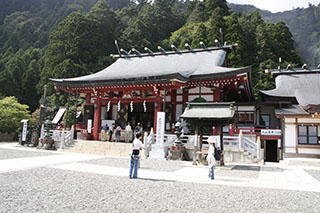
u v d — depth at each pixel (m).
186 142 18.62
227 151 16.28
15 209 5.07
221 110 12.87
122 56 30.62
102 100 23.31
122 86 21.34
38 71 60.62
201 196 6.71
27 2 117.75
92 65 50.44
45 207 5.29
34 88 59.12
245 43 50.16
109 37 58.25
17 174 8.89
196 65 23.83
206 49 27.75
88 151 19.02
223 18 55.31
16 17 103.06
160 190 7.25
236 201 6.31
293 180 10.03
